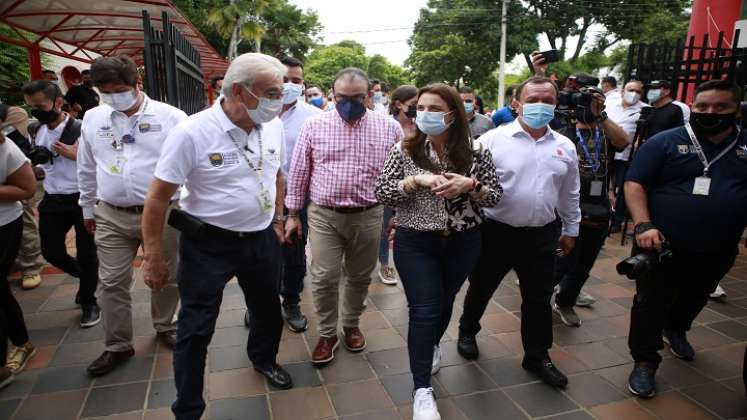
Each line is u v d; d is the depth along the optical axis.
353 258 3.00
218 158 2.17
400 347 3.22
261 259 2.43
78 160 2.94
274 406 2.58
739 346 3.27
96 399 2.62
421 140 2.47
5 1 6.58
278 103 2.16
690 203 2.54
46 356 3.06
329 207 2.84
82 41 9.34
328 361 2.99
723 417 2.53
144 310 3.69
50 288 4.12
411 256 2.48
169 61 3.68
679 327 3.14
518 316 3.72
